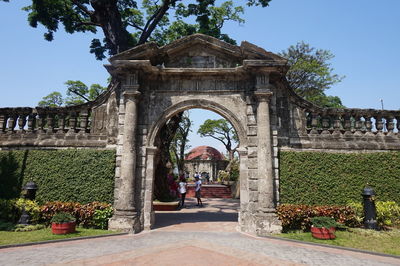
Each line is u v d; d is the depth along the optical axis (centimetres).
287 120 1100
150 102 1090
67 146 1122
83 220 966
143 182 1027
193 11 1680
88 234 874
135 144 1023
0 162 1140
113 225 945
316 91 2580
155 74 1083
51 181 1072
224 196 2708
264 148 987
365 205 968
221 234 937
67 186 1057
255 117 1052
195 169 4856
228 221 1213
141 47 1025
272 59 1018
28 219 960
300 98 1121
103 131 1116
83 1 1620
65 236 834
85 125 1144
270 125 1052
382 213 988
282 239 850
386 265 614
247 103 1067
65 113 1176
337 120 1141
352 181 1054
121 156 1038
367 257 678
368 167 1077
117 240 837
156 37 1919
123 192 978
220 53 1107
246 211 1001
